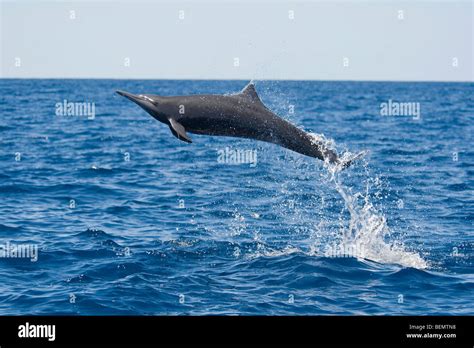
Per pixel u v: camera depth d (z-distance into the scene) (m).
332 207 22.47
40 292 13.75
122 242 17.50
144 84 187.38
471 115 70.69
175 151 38.41
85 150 38.16
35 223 19.66
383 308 13.05
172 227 19.30
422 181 27.69
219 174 29.23
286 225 19.75
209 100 13.58
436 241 18.06
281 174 29.30
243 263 15.69
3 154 35.19
